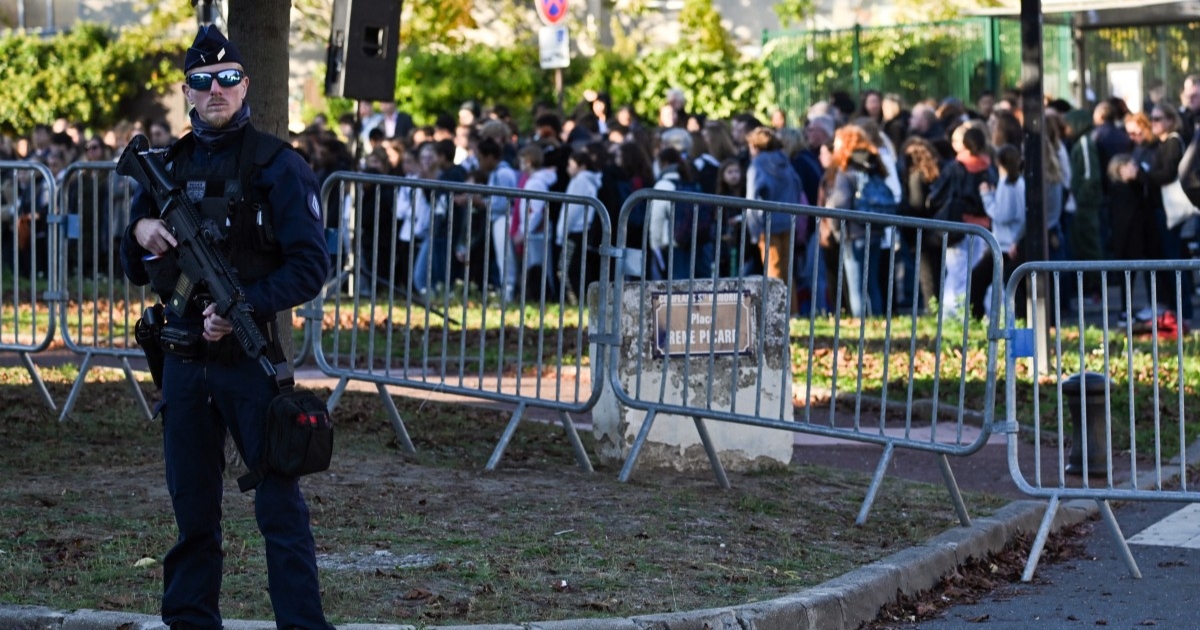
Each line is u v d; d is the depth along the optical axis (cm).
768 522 794
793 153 1631
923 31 2275
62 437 952
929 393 1184
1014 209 1502
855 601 660
